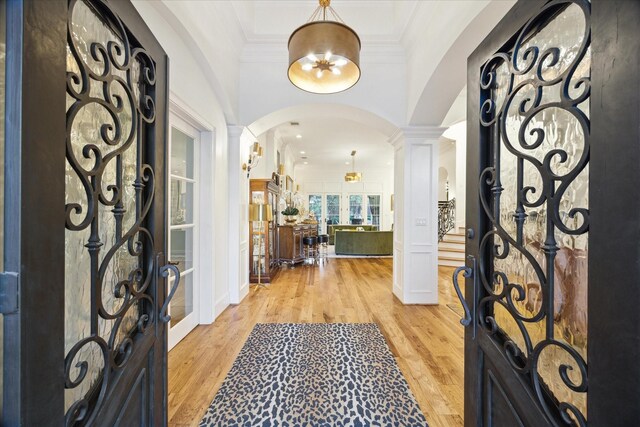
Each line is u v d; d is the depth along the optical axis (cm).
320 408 177
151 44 113
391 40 346
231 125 362
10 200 56
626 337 57
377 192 1177
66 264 80
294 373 214
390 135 416
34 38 58
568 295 79
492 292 110
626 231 57
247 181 425
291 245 645
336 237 839
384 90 365
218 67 293
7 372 56
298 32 208
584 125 70
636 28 55
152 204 112
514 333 102
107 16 87
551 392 85
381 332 288
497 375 104
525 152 96
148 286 112
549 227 83
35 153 59
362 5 339
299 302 385
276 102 368
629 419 56
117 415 89
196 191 300
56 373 66
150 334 112
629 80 56
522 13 91
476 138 118
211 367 222
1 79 56
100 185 83
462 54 239
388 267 641
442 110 332
